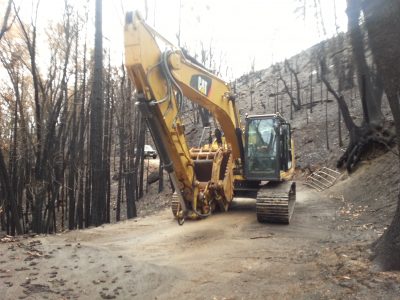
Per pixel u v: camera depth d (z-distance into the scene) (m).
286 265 5.14
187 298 4.04
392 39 4.33
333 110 25.42
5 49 12.16
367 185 11.92
